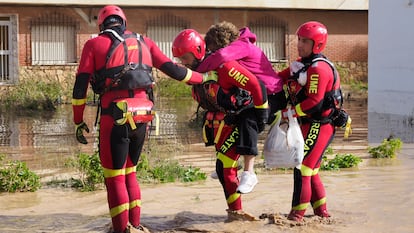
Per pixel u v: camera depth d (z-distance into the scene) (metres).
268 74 6.96
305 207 7.22
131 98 6.49
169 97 29.50
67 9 31.30
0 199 9.08
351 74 35.66
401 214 7.72
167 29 32.88
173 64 6.69
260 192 9.25
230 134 7.03
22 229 7.34
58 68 31.05
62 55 31.34
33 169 11.89
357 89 32.38
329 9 34.28
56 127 19.58
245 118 6.92
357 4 34.41
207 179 10.65
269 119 7.05
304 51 6.95
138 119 6.44
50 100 25.47
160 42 32.81
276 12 34.53
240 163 10.76
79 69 6.49
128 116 6.39
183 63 7.10
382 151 12.76
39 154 14.18
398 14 20.61
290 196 8.93
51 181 10.43
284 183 10.02
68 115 23.11
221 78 6.84
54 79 30.20
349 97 28.77
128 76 6.45
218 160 7.20
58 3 30.08
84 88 6.45
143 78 6.50
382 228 7.09
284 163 6.98
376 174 10.69
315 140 7.07
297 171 7.13
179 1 31.77
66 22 31.31
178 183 10.27
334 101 7.02
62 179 10.62
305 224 7.14
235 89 6.85
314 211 7.51
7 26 30.56
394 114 20.88
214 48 6.98
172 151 13.66
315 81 6.80
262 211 7.98
